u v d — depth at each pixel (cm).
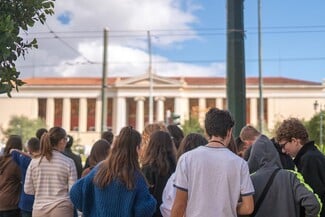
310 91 10388
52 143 630
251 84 10588
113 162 445
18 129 9719
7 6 433
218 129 420
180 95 10400
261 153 449
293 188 429
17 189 756
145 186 454
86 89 10881
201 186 405
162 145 561
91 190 458
